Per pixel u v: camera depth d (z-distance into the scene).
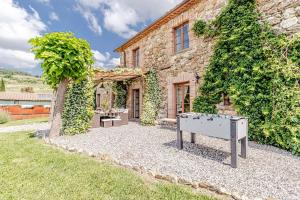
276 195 2.34
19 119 14.60
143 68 9.74
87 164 3.45
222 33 5.78
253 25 5.05
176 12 7.61
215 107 6.07
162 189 2.53
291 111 4.16
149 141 5.27
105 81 11.71
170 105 7.91
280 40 4.47
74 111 6.39
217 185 2.54
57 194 2.37
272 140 4.55
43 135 6.48
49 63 5.17
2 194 2.36
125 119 8.96
